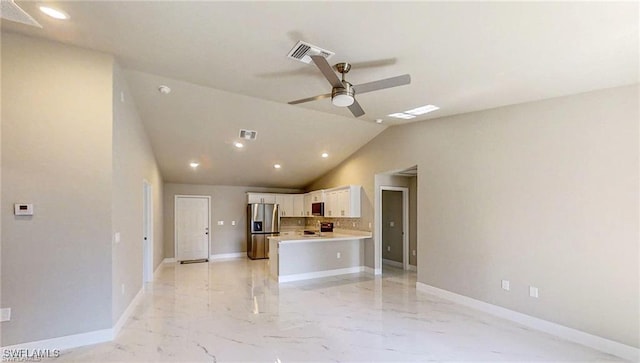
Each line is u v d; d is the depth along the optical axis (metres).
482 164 4.13
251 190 8.62
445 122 4.69
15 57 2.72
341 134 5.95
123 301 3.52
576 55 2.50
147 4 2.13
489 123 4.06
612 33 2.16
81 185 2.91
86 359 2.68
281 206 8.63
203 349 2.91
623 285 2.87
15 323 2.66
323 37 2.45
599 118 3.06
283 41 2.58
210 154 6.26
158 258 6.59
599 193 3.04
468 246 4.27
